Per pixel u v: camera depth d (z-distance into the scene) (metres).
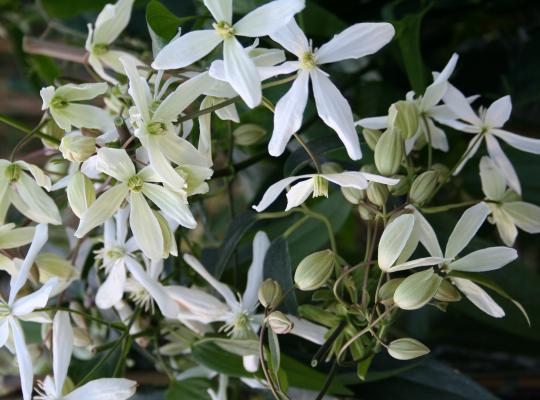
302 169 0.36
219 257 0.36
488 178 0.32
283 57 0.29
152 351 0.40
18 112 0.71
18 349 0.30
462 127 0.32
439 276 0.29
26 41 0.42
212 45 0.28
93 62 0.35
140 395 0.42
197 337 0.36
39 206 0.31
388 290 0.29
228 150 0.39
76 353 0.43
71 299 0.39
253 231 0.39
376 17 0.42
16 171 0.31
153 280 0.33
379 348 0.31
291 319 0.32
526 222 0.32
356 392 0.37
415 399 0.37
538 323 0.37
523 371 0.49
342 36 0.29
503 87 0.44
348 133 0.28
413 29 0.37
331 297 0.32
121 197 0.29
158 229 0.29
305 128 0.39
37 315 0.32
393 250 0.29
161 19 0.33
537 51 0.42
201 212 0.40
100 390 0.31
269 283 0.30
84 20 0.47
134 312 0.36
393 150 0.30
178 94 0.28
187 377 0.37
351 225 0.50
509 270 0.37
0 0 0.50
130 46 0.44
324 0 0.42
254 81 0.27
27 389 0.30
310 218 0.39
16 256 0.33
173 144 0.28
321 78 0.29
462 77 0.45
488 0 0.44
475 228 0.30
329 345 0.31
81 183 0.29
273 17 0.28
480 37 0.46
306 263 0.30
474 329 0.45
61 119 0.30
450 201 0.43
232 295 0.34
